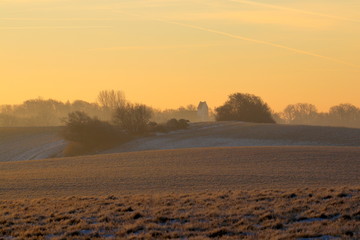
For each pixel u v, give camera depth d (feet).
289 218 89.66
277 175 161.07
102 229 85.87
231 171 174.19
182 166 194.70
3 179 168.55
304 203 101.24
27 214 99.66
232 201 108.17
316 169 175.11
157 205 106.83
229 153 236.63
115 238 78.28
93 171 186.60
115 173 178.09
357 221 85.35
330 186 133.49
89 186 148.46
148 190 136.56
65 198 121.60
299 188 126.62
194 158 222.28
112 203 111.24
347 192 112.68
